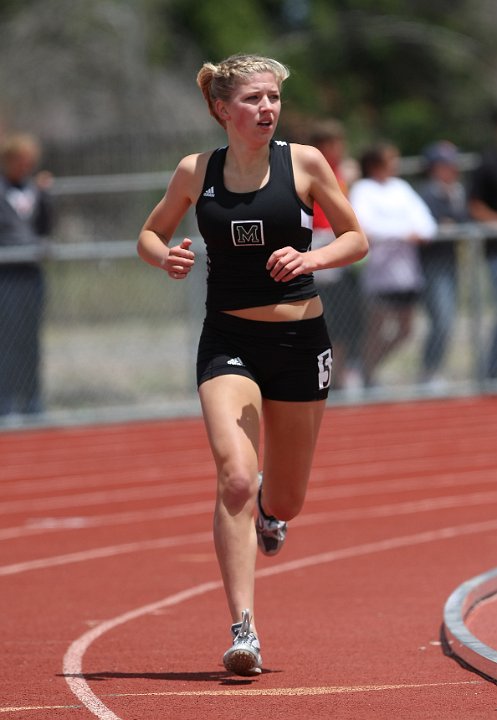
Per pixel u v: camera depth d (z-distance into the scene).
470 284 41.34
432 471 29.75
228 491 13.24
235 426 13.51
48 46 86.56
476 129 106.62
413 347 44.38
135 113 86.00
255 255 13.92
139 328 52.50
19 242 37.44
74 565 20.73
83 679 13.39
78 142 67.69
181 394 43.03
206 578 19.41
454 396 41.50
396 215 39.72
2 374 38.03
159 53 95.44
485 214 40.59
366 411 39.94
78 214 69.19
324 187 14.03
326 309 40.00
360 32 108.12
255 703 12.13
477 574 18.94
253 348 13.99
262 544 15.85
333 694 12.44
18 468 32.34
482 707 11.73
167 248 14.32
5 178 37.81
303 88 104.12
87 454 34.28
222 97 13.90
